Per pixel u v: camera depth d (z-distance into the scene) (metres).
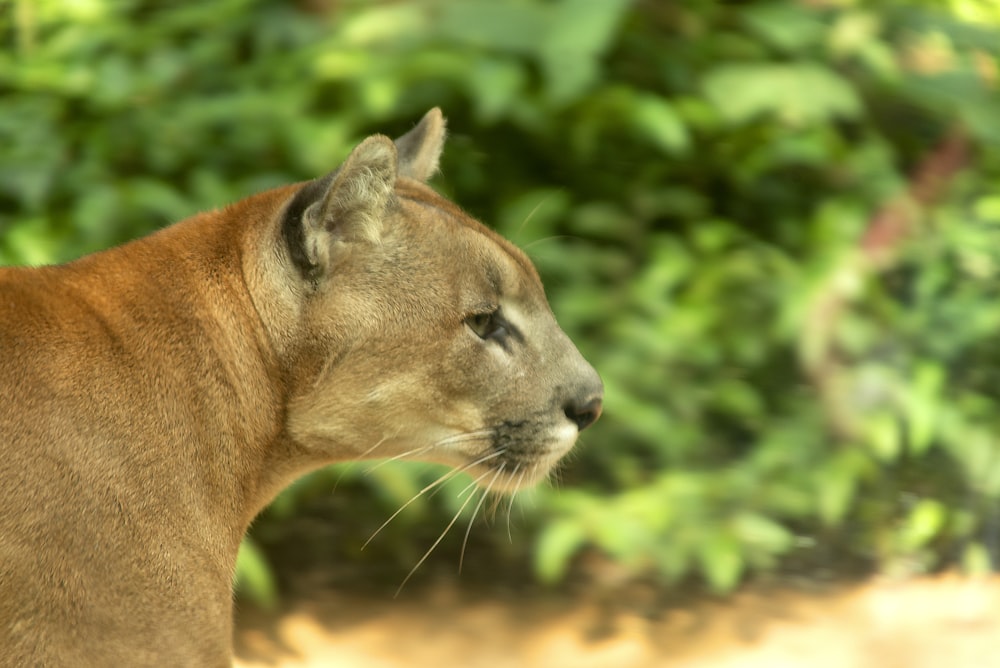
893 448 10.52
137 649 5.93
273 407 6.63
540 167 11.07
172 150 10.27
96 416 5.99
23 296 6.18
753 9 10.58
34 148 10.08
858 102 10.45
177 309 6.43
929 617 10.20
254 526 10.76
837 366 10.95
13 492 5.72
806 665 9.62
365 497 10.89
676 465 10.59
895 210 10.84
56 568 5.75
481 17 10.02
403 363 6.69
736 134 10.81
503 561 10.72
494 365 6.91
